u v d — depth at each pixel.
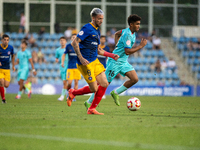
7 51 41.28
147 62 90.62
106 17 95.75
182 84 81.44
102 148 14.39
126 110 32.28
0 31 92.62
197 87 78.50
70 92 28.33
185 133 18.17
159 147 14.56
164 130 19.08
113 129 19.30
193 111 32.06
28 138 16.66
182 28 98.44
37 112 29.36
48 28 94.69
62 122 22.19
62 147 14.65
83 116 25.92
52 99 52.50
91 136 17.16
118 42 31.23
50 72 85.38
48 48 90.69
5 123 21.70
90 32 25.77
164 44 96.88
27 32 91.94
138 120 23.50
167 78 87.81
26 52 52.28
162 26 97.94
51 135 17.44
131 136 17.19
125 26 96.38
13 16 93.12
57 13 94.56
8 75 41.97
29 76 82.19
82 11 95.31
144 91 77.06
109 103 44.28
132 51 29.81
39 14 94.12
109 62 31.80
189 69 92.38
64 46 51.38
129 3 96.38
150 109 34.16
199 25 99.62
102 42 49.72
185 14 99.06
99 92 27.39
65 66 50.22
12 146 14.92
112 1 95.69
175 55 94.69
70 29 92.06
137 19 30.00
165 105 41.44
